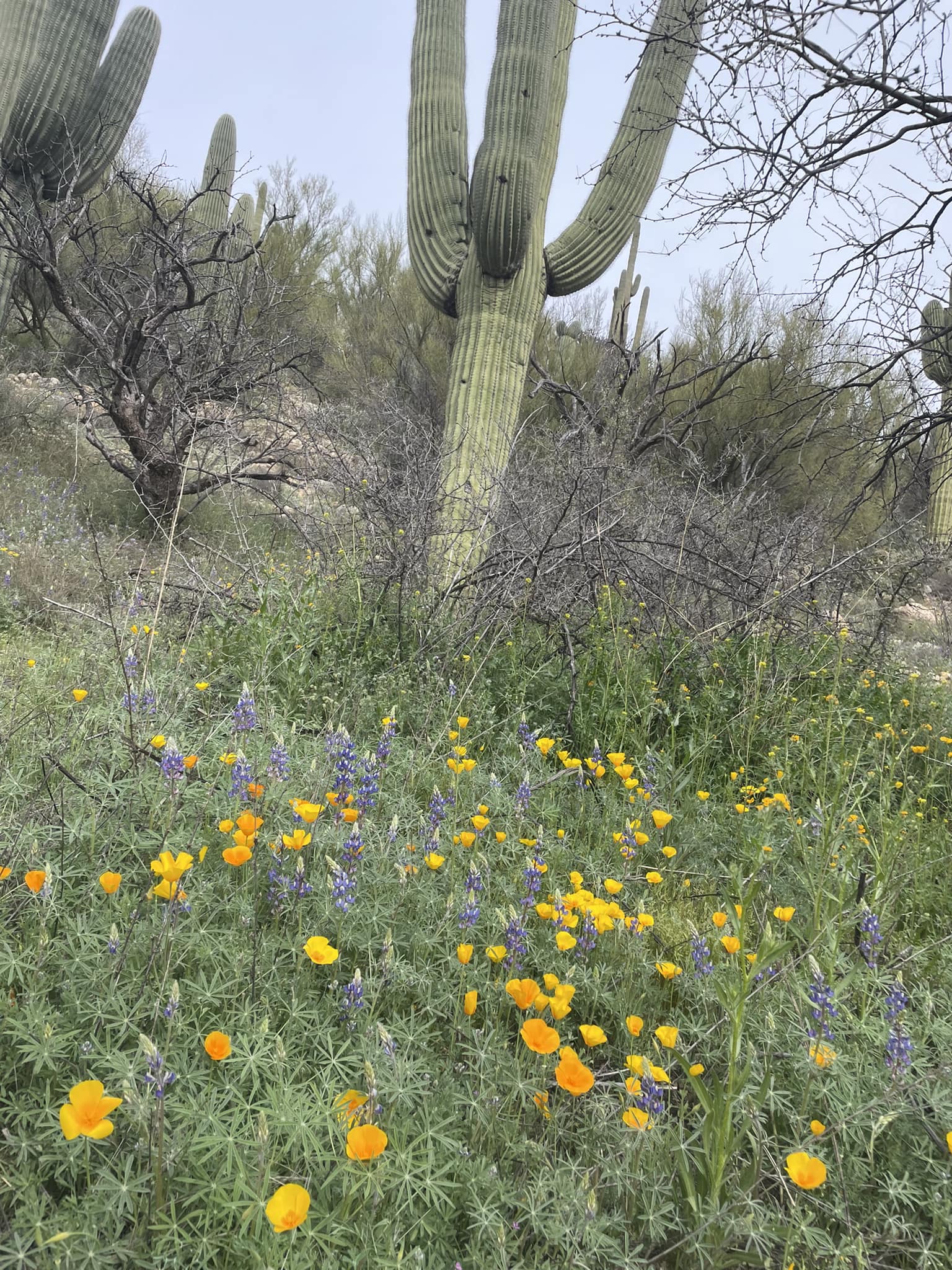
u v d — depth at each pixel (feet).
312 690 12.76
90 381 28.68
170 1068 5.07
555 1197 4.98
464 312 23.65
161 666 12.39
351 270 48.80
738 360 38.78
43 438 32.86
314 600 15.03
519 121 21.71
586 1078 4.82
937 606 35.91
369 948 6.77
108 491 30.22
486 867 8.36
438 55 25.27
